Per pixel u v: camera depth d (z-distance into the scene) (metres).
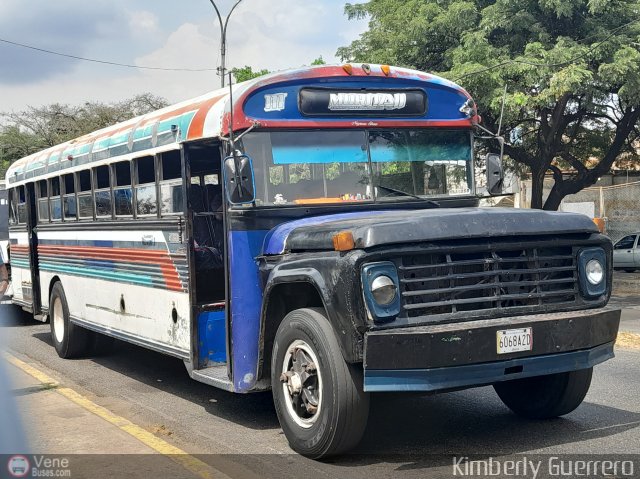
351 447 5.41
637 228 31.69
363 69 6.69
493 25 17.83
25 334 13.08
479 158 8.10
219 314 6.99
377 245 5.06
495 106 17.16
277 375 5.83
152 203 7.68
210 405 7.66
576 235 5.79
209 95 6.91
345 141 6.61
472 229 5.30
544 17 18.27
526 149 23.28
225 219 6.29
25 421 6.38
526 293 5.52
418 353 4.94
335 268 5.16
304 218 6.36
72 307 10.17
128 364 10.09
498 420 6.59
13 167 12.65
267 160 6.34
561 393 6.21
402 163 6.81
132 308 8.23
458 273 5.32
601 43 17.03
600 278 5.80
